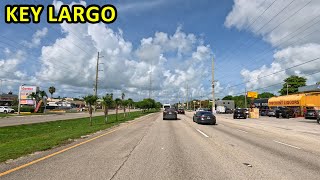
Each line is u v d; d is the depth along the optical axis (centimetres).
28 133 2242
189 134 1878
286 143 1442
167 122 3391
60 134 1862
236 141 1501
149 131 2100
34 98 7625
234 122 3625
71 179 671
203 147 1255
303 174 751
